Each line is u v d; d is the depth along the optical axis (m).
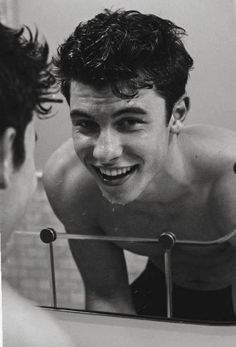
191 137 1.59
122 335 1.73
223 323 1.66
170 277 1.67
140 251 1.68
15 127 1.45
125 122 1.60
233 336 1.67
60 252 1.73
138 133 1.60
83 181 1.66
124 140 1.61
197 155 1.60
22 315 1.56
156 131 1.60
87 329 1.75
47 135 1.65
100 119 1.61
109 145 1.62
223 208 1.62
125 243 1.68
